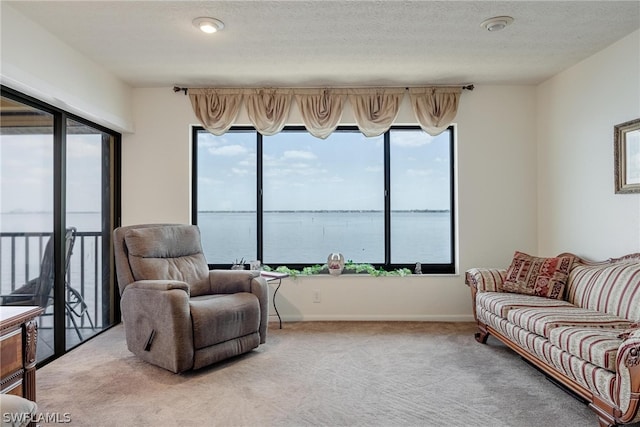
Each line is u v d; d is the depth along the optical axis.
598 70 3.13
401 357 2.91
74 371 2.64
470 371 2.64
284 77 3.69
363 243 4.24
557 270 3.06
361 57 3.22
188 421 2.00
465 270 4.00
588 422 1.99
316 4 2.39
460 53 3.15
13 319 1.58
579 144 3.37
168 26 2.66
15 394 1.60
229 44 2.95
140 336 2.76
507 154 4.00
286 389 2.37
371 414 2.07
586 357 1.97
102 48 2.99
